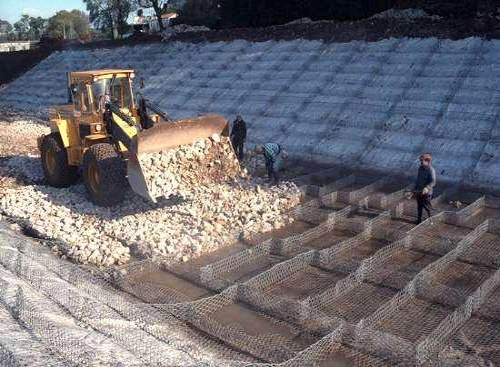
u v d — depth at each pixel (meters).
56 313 5.39
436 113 12.95
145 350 4.91
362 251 7.87
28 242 7.85
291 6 23.25
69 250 7.66
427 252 7.77
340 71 15.98
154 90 20.05
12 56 30.39
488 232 8.40
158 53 23.39
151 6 33.03
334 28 18.28
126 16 35.53
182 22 30.67
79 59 27.09
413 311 6.10
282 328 5.81
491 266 7.18
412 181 11.09
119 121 9.71
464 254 7.54
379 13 20.34
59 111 11.26
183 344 5.29
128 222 8.61
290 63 17.53
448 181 10.95
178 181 9.39
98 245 7.80
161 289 6.71
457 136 12.09
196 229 8.26
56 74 26.80
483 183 10.62
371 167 12.07
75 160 10.55
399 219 9.16
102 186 9.18
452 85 13.57
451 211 9.07
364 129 13.40
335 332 5.30
